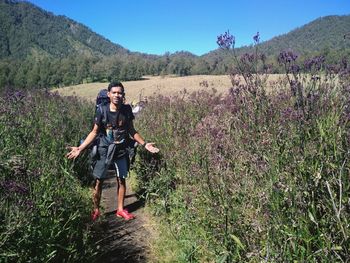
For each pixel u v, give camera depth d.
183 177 5.28
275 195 3.05
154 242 4.51
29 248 3.36
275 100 4.54
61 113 8.85
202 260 3.88
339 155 3.01
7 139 4.96
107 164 5.29
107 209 5.84
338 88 4.05
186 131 6.69
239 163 4.04
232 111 5.22
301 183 2.97
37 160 4.52
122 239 4.66
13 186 3.23
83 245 3.96
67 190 4.57
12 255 3.07
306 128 3.45
